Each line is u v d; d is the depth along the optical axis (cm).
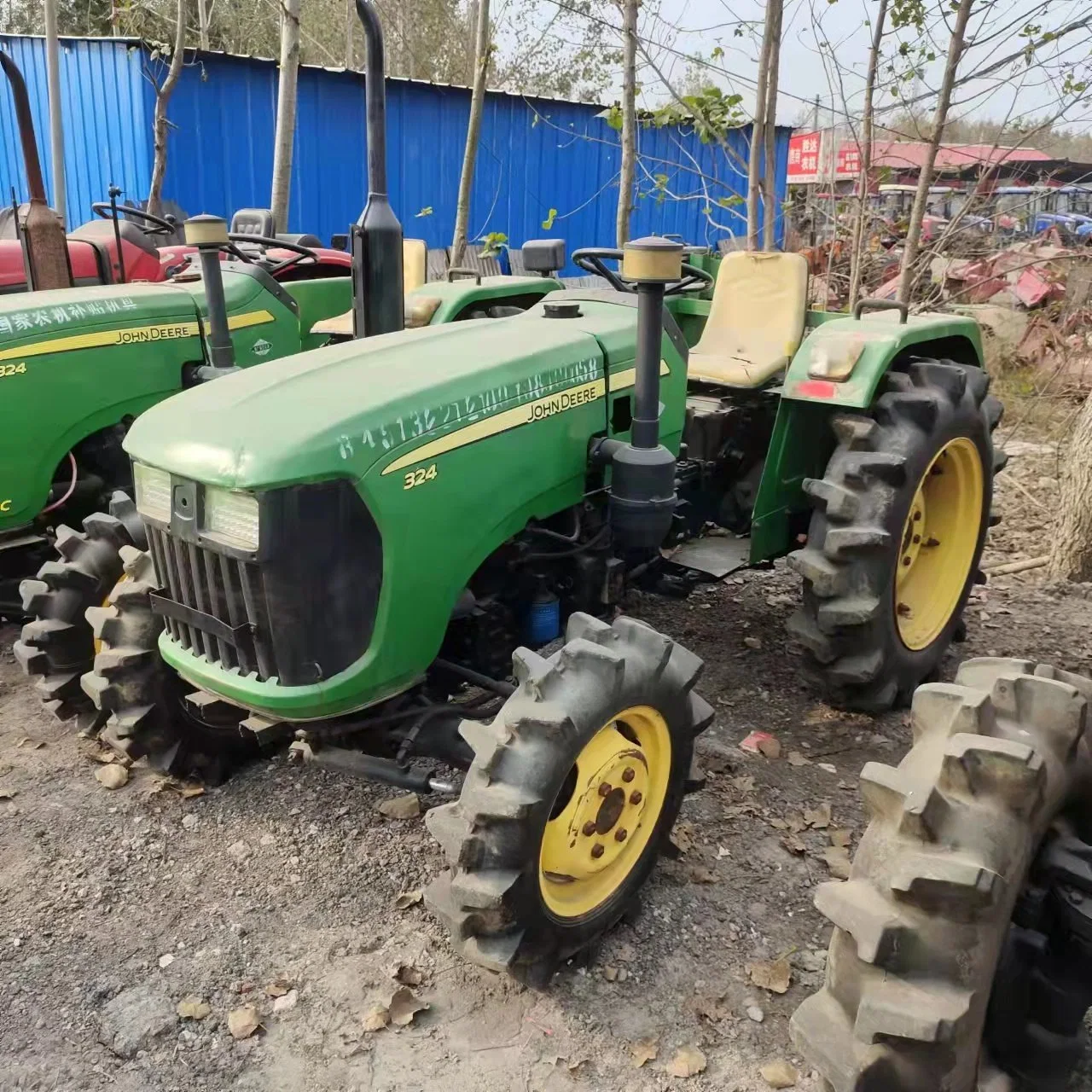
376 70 298
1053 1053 196
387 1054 224
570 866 238
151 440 238
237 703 240
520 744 220
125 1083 217
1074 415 673
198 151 1002
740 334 419
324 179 1062
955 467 379
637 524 259
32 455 396
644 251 242
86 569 328
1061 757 193
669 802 261
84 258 485
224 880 282
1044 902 192
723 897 272
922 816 178
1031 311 838
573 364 277
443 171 1120
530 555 277
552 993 240
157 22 1116
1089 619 445
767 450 398
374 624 234
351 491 224
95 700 308
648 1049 224
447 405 242
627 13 604
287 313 493
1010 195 809
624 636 247
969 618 447
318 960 252
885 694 349
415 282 573
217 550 226
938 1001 172
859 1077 175
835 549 325
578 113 1188
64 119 1044
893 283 723
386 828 304
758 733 352
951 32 538
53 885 279
